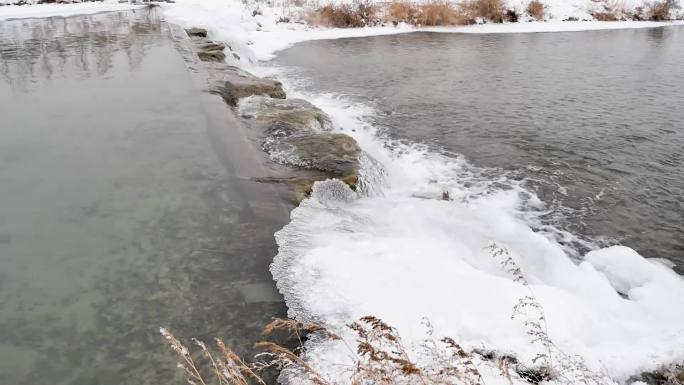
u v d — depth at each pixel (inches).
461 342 124.5
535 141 366.0
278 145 274.5
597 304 176.9
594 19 1196.5
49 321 135.6
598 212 267.0
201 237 173.9
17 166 229.9
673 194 286.2
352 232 188.4
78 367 120.3
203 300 141.9
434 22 1058.1
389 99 476.1
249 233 177.0
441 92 501.4
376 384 102.4
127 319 135.5
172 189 208.7
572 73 591.2
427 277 154.1
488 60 676.7
